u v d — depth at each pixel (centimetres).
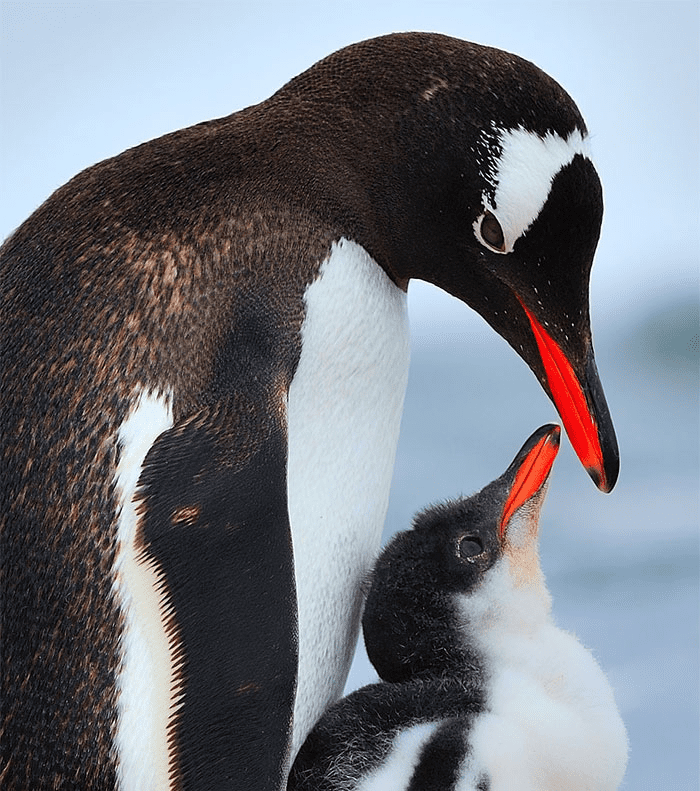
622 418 1981
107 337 502
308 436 553
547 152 559
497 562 608
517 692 569
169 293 511
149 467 482
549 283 584
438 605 598
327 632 571
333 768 542
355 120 577
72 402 494
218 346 508
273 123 580
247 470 491
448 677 584
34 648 482
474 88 567
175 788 472
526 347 607
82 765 476
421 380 2086
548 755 552
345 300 553
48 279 522
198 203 538
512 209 565
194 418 493
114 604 476
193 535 479
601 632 1266
